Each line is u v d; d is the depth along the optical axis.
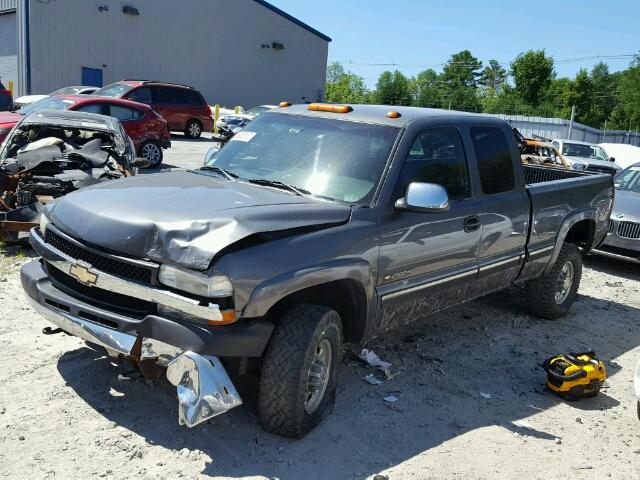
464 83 109.25
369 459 3.85
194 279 3.46
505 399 4.90
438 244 4.84
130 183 4.36
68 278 4.00
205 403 3.40
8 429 3.76
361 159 4.57
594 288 8.69
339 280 4.15
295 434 3.88
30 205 7.61
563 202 6.46
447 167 5.04
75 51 31.34
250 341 3.59
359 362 5.23
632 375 5.67
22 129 9.09
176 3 35.28
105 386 4.37
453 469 3.84
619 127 86.31
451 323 6.51
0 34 30.98
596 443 4.37
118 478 3.42
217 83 38.53
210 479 3.47
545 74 90.00
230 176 4.65
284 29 41.19
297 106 5.40
